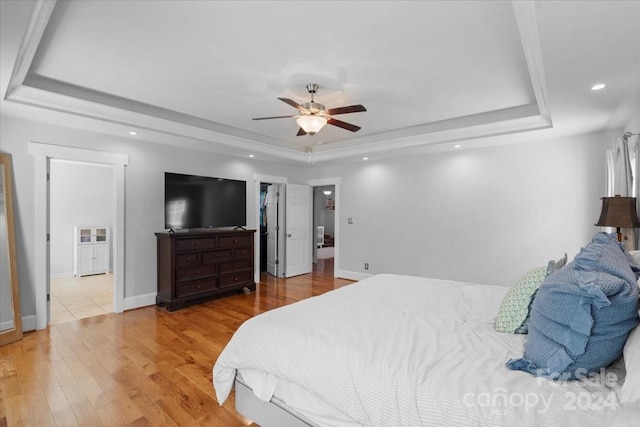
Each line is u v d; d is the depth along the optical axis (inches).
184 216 173.2
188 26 79.0
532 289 63.7
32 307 131.7
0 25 65.7
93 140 147.3
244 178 215.2
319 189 399.2
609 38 67.9
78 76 107.7
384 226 216.2
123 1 69.4
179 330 133.0
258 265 226.8
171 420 75.2
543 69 83.6
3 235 123.3
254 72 104.8
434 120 156.4
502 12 72.6
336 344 58.1
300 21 76.9
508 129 145.5
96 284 216.7
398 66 99.9
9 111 118.3
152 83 113.7
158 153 171.3
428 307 81.3
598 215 143.8
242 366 69.3
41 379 92.8
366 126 167.8
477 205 177.8
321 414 57.0
